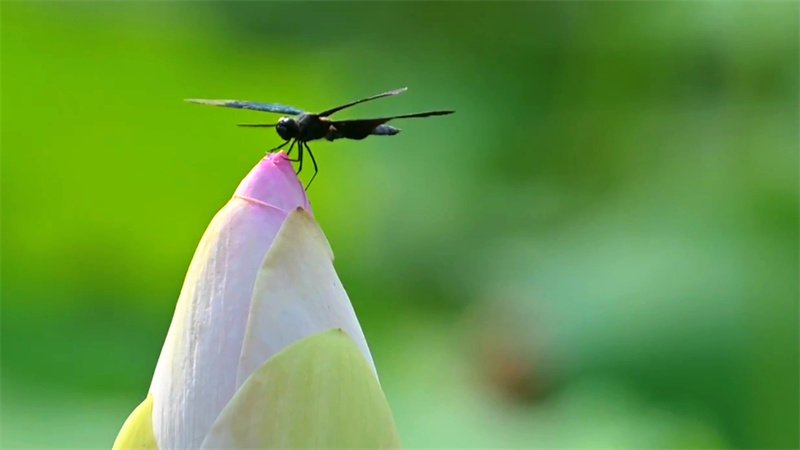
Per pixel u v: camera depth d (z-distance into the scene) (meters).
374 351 1.64
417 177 1.89
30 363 1.39
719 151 1.77
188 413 0.84
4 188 1.50
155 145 1.61
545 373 1.55
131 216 1.55
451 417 1.51
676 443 1.45
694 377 1.50
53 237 1.51
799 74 1.76
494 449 1.47
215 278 0.85
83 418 1.34
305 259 0.85
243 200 0.86
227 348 0.84
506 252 1.80
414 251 1.79
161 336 1.48
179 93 1.65
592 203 1.90
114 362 1.43
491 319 1.64
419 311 1.75
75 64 1.62
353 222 1.75
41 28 1.64
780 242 1.57
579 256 1.70
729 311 1.52
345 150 1.78
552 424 1.51
